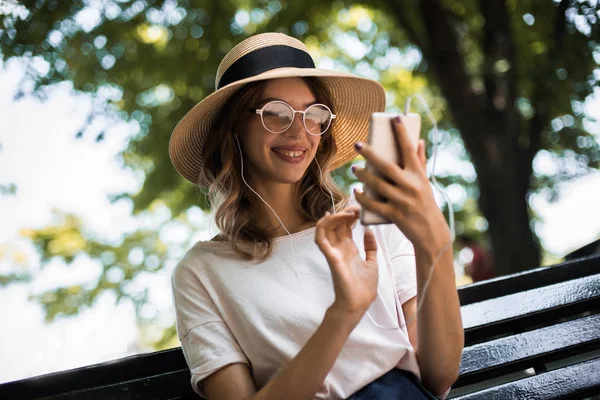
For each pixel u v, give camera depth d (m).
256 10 9.16
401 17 8.40
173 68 8.62
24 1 7.18
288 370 1.85
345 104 2.46
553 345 2.39
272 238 2.25
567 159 10.26
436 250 1.76
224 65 2.32
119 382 2.16
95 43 8.05
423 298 1.90
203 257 2.23
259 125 2.22
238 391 2.05
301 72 2.18
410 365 2.10
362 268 1.82
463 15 9.09
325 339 1.80
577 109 8.10
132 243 11.61
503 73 8.12
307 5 9.15
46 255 11.53
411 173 1.70
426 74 10.13
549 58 7.50
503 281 2.47
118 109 8.76
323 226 1.77
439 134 11.35
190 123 2.32
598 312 2.63
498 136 8.09
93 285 11.41
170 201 10.14
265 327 2.10
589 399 2.67
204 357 2.09
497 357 2.34
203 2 8.55
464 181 12.28
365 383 2.06
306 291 2.14
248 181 2.34
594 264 2.56
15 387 2.08
